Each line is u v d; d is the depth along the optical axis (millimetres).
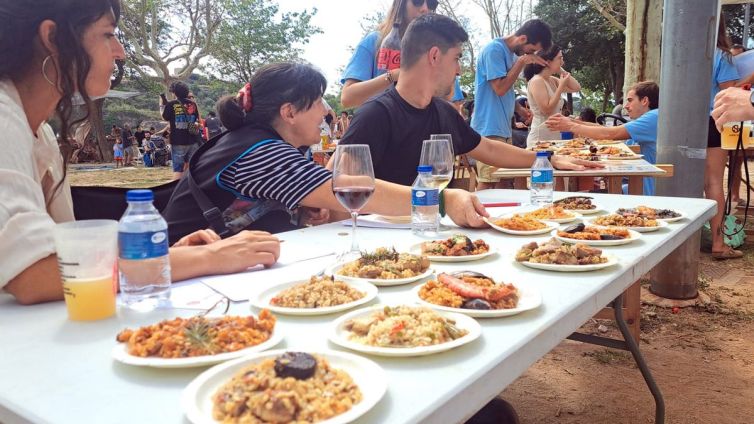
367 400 691
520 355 916
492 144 3178
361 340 912
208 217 2002
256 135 2043
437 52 2709
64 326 1021
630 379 2861
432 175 1985
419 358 858
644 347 3250
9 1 1246
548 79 6438
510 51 5273
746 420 2430
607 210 2324
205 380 738
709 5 3533
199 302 1145
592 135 5148
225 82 28234
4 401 740
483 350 884
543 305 1102
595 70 25125
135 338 881
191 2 22344
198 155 2133
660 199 2580
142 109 37500
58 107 1312
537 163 2539
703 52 3602
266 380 689
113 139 25797
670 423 2420
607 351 3193
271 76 2141
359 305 1114
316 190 1907
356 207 1590
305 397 669
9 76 1307
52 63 1278
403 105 2832
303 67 2191
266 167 1939
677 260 3855
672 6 3658
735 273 4590
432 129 2914
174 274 1309
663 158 3840
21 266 1102
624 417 2500
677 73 3684
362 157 1571
